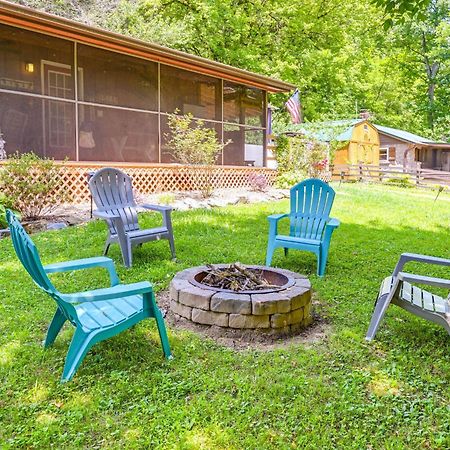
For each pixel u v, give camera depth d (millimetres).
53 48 8289
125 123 9352
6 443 1938
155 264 4789
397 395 2396
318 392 2393
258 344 3010
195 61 9742
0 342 2912
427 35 28125
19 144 7867
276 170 12859
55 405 2234
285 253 5348
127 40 8414
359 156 21141
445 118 29500
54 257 4926
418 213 9336
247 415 2174
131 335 3033
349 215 8648
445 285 2922
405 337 3168
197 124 10656
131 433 2029
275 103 20219
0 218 6289
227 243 5836
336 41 21688
